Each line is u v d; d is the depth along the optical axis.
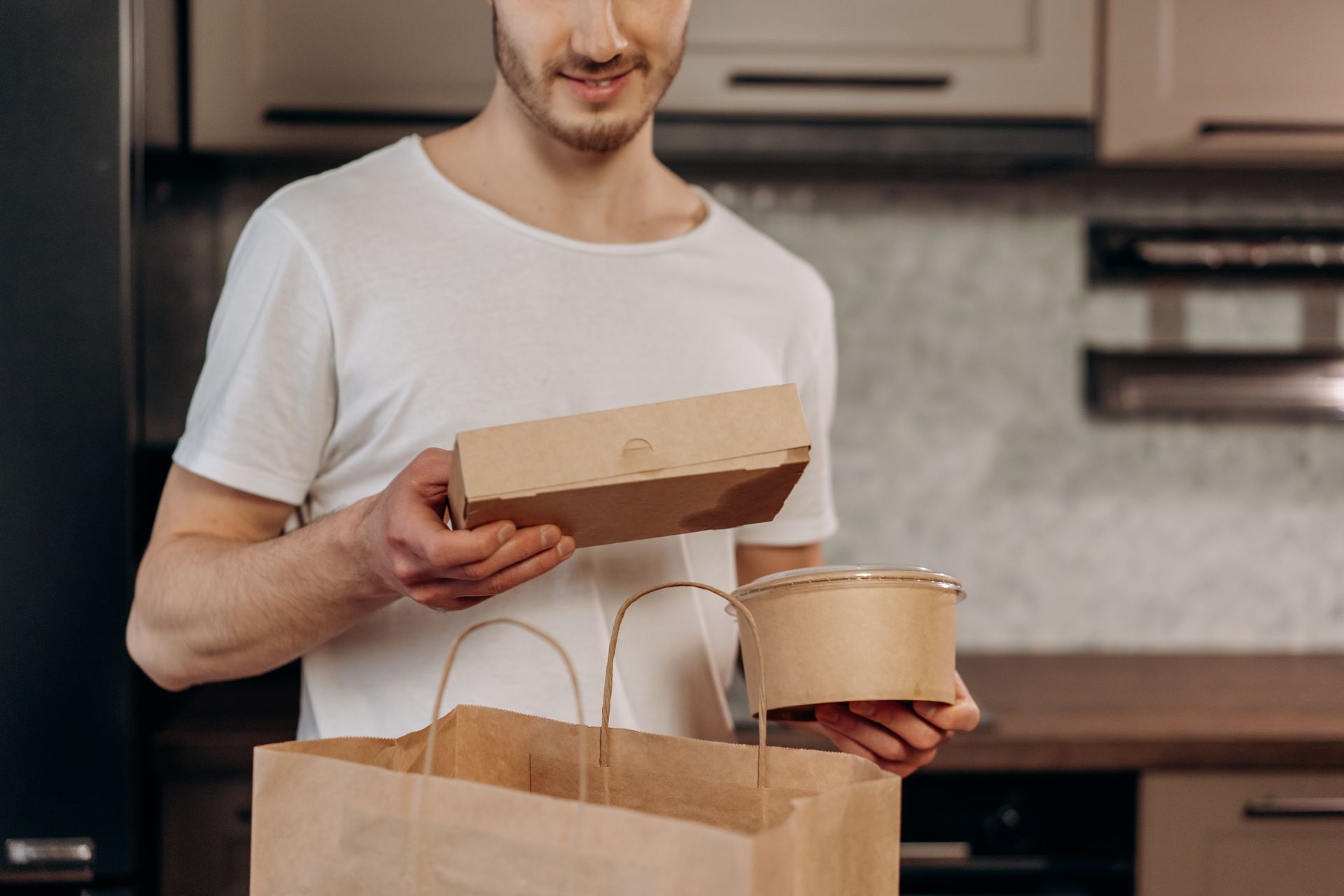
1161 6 1.78
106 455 1.48
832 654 0.82
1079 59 1.78
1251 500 2.18
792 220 2.13
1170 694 1.83
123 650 1.48
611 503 0.72
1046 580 2.17
